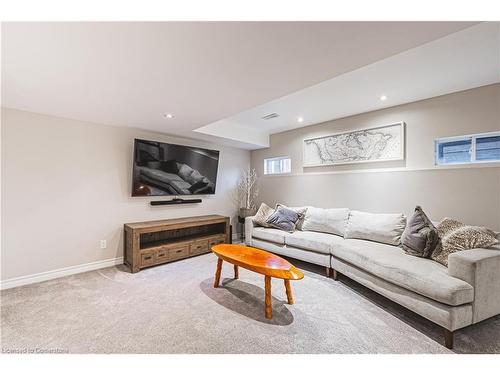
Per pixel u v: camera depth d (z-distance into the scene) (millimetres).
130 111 2762
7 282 2596
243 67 1734
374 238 2957
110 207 3383
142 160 3562
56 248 2922
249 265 2146
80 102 2459
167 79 1928
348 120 3773
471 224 2648
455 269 1804
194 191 4301
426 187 2969
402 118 3184
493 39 1790
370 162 3490
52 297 2375
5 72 1778
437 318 1730
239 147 5137
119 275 2988
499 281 1867
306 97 2984
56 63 1650
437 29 1278
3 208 2584
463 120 2715
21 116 2686
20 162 2680
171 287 2637
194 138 4258
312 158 4266
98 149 3273
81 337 1744
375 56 1581
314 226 3670
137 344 1675
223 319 2002
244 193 5355
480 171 2600
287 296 2305
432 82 2535
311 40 1392
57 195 2930
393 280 2088
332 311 2156
